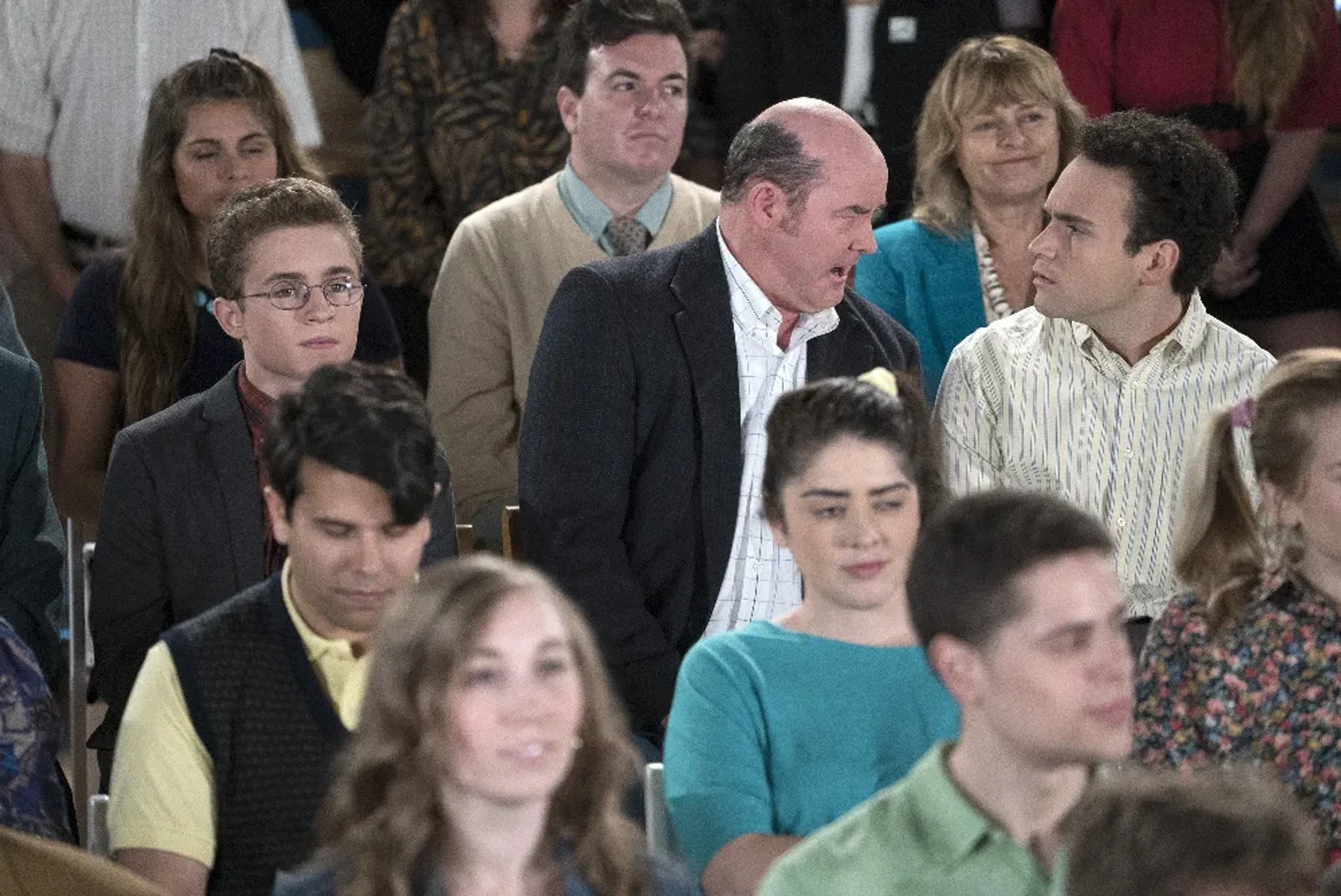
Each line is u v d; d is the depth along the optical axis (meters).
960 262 12.73
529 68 14.59
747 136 10.37
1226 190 10.56
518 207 13.11
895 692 7.76
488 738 5.71
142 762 7.51
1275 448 8.13
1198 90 15.07
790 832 7.74
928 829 6.17
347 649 7.61
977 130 12.55
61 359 12.23
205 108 12.20
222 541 9.61
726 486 10.33
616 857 6.11
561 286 10.52
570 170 13.13
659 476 10.34
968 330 12.70
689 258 10.52
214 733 7.50
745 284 10.39
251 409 9.88
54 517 10.40
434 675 5.71
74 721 10.58
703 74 15.82
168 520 9.56
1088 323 10.73
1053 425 10.86
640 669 10.11
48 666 10.18
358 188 16.36
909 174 15.24
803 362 10.59
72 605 10.78
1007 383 10.92
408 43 14.70
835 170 10.17
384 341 12.52
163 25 14.35
